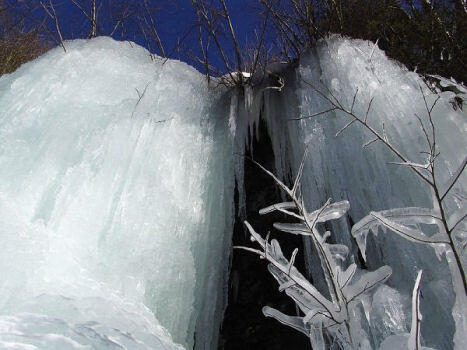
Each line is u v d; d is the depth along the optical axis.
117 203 3.58
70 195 3.45
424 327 2.72
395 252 3.05
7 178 3.44
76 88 4.39
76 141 3.90
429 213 1.71
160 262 3.41
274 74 5.02
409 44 5.44
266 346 3.28
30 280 2.51
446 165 3.21
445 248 1.65
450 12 5.41
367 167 3.57
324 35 5.33
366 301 1.94
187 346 3.32
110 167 3.79
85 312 2.24
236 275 3.74
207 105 5.03
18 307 2.28
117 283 3.09
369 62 4.29
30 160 3.63
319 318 1.89
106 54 4.93
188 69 5.40
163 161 3.99
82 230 3.30
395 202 3.32
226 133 4.68
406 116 3.63
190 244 3.69
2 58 7.19
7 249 2.60
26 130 3.92
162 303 3.29
